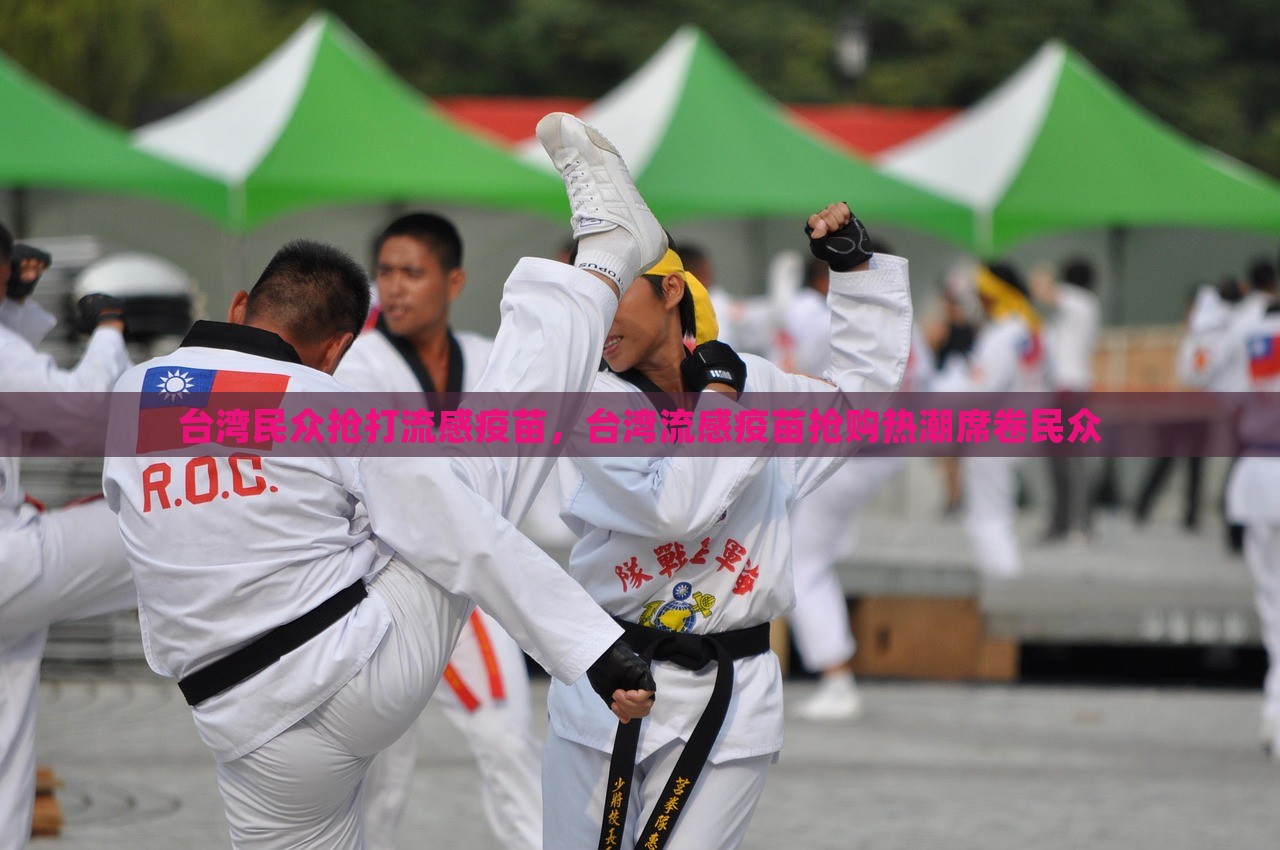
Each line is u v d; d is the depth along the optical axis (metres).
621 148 45.25
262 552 10.79
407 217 17.11
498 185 42.84
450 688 16.36
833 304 12.91
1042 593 34.72
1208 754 27.55
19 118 37.97
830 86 95.25
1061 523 51.69
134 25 67.25
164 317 29.05
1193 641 34.44
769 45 96.06
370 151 41.75
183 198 39.66
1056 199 47.91
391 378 16.91
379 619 11.01
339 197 41.22
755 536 12.07
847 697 30.70
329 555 10.99
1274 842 21.05
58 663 31.70
